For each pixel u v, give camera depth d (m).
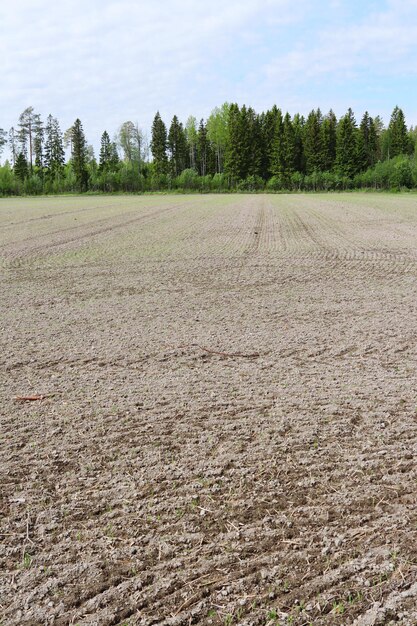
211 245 17.41
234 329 7.71
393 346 6.81
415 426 4.59
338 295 9.83
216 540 3.21
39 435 4.56
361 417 4.79
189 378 5.84
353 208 35.56
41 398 5.34
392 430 4.52
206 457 4.15
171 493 3.69
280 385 5.59
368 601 2.71
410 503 3.52
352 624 2.58
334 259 14.16
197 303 9.41
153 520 3.40
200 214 31.91
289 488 3.72
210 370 6.08
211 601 2.75
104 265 13.72
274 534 3.24
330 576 2.88
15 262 14.45
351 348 6.77
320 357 6.45
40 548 3.18
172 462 4.08
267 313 8.60
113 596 2.81
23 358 6.59
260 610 2.68
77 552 3.14
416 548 3.08
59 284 11.38
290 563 3.00
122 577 2.94
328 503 3.54
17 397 5.34
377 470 3.93
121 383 5.73
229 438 4.45
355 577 2.87
